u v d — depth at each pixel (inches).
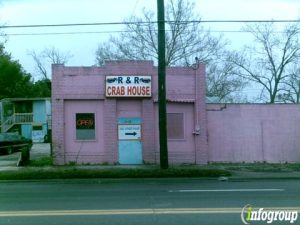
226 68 2041.1
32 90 2807.6
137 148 995.9
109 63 989.8
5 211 448.1
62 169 851.4
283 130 1054.4
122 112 997.8
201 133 1011.9
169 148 1009.5
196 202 497.4
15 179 797.2
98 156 992.9
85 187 684.1
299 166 969.5
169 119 1011.9
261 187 656.4
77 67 987.9
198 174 818.8
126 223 384.5
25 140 1601.9
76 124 993.5
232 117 1043.3
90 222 390.0
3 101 2222.0
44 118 2213.3
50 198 547.8
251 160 1043.9
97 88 990.4
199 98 1011.9
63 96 984.9
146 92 992.2
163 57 856.9
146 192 599.5
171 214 422.3
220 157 1037.2
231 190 615.8
